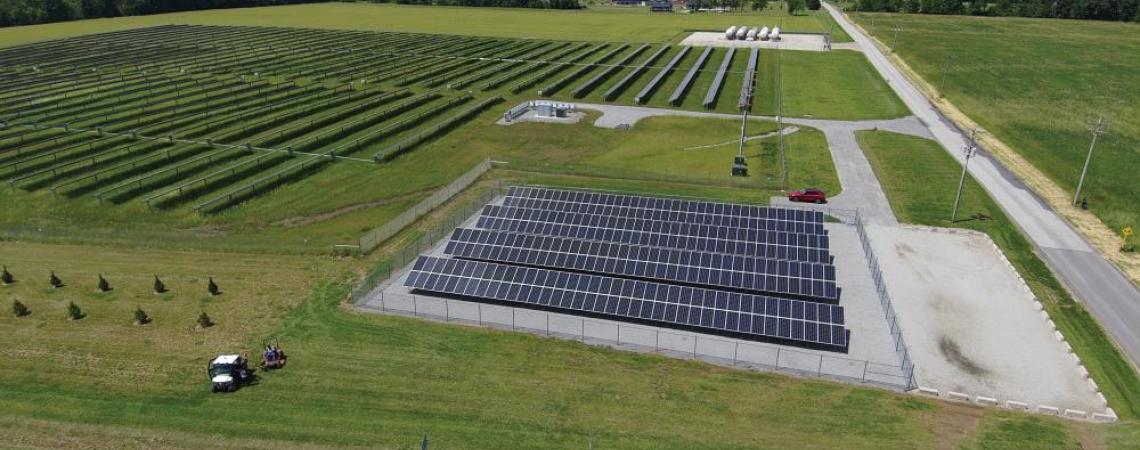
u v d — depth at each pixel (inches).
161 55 6353.3
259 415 1557.6
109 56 6245.1
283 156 3484.3
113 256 2420.0
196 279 2246.6
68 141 3646.7
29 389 1647.4
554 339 1898.4
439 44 7372.1
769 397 1654.8
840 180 3225.9
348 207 2938.0
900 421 1569.9
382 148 3713.1
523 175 3312.0
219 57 6284.5
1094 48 7130.9
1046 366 1801.2
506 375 1726.1
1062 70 5999.0
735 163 3388.3
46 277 2247.8
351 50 6830.7
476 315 2025.1
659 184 3193.9
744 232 2444.6
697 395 1658.5
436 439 1489.9
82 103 4475.9
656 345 1873.8
